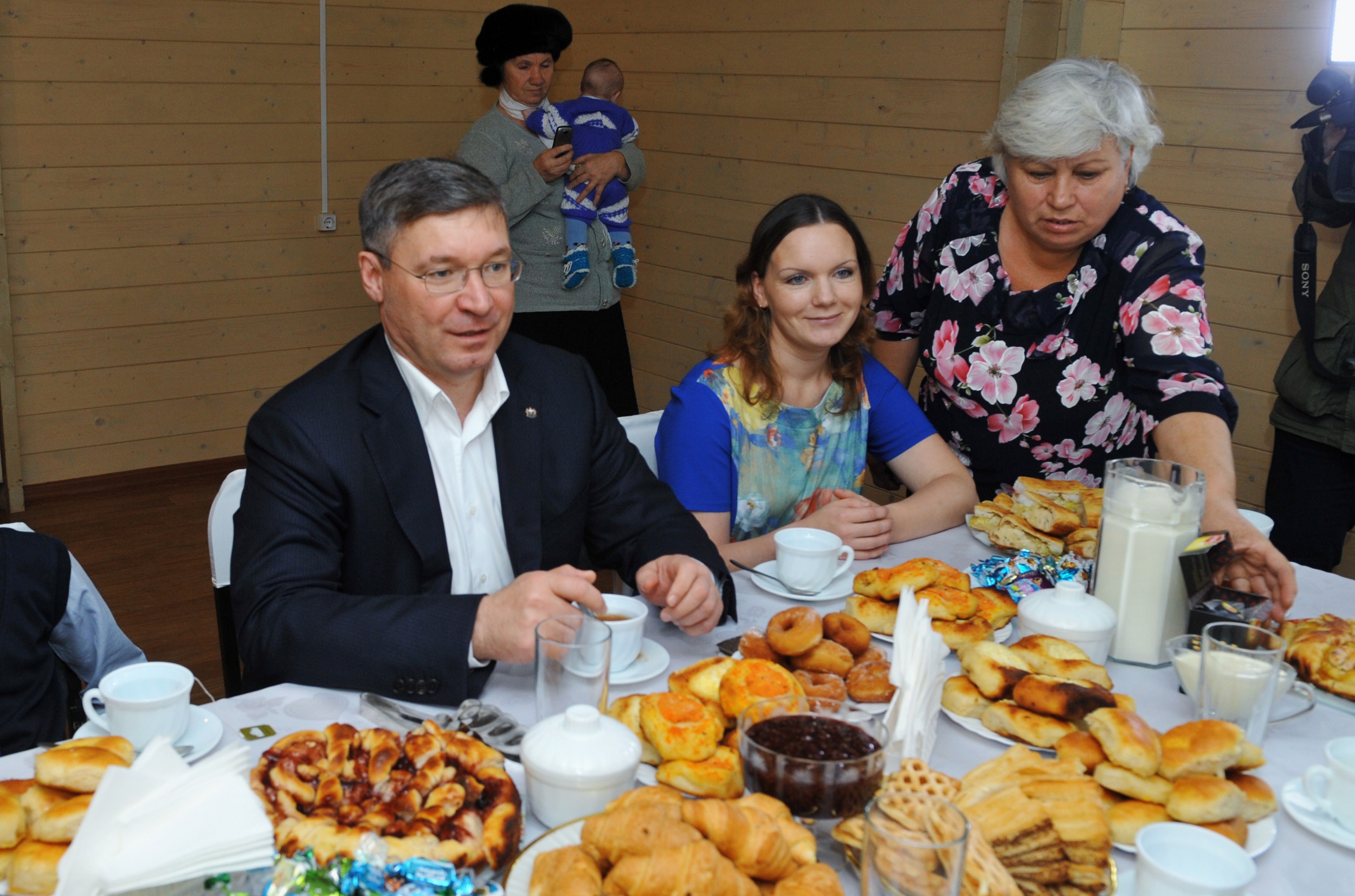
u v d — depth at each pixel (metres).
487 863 0.85
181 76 4.15
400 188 1.31
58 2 3.84
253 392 4.57
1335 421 2.50
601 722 0.96
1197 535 1.33
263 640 1.25
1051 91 1.67
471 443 1.49
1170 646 1.23
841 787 0.88
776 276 1.74
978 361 2.00
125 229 4.14
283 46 4.36
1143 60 3.03
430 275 1.31
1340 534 2.62
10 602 1.34
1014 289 1.94
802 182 4.01
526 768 0.94
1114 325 1.88
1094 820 0.88
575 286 3.75
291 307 4.60
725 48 4.21
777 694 1.02
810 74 3.91
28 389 4.05
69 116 3.95
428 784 0.90
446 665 1.17
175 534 3.79
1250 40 2.79
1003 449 2.06
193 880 0.79
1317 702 1.23
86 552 3.61
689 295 4.59
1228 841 0.85
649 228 4.72
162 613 3.16
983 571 1.49
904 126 3.63
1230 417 1.71
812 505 1.78
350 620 1.21
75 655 1.47
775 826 0.82
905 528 1.74
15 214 3.90
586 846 0.82
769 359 1.82
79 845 0.76
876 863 0.75
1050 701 1.07
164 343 4.31
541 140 3.72
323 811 0.86
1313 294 2.53
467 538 1.51
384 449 1.40
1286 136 2.76
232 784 0.81
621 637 1.20
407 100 4.73
